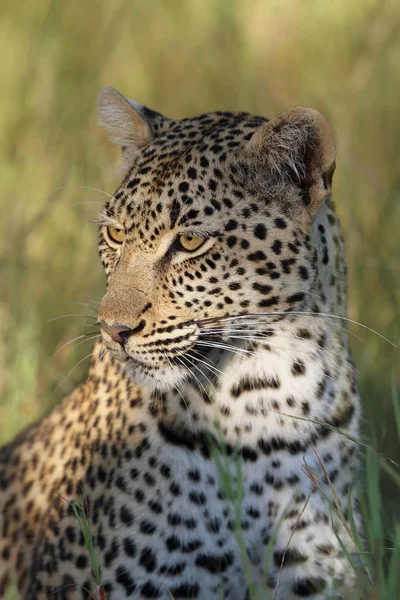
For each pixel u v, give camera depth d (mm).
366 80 15453
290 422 8391
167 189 8273
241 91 16500
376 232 12930
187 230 8195
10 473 9586
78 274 13000
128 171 8891
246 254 8203
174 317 8289
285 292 8266
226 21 18078
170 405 8414
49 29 17297
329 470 8531
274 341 8320
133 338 8250
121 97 9227
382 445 10586
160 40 17969
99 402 8867
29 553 9180
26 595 9109
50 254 13289
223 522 8359
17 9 18734
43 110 16266
